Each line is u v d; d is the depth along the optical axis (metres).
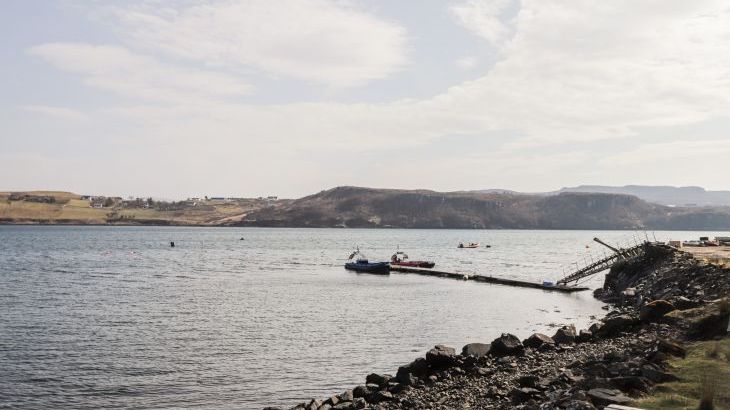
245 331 49.84
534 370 27.59
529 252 197.00
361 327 51.97
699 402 17.53
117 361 39.09
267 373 36.28
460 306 65.81
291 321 55.00
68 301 68.69
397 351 42.38
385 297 73.94
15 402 30.69
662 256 69.00
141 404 30.41
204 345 44.16
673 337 27.80
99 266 123.75
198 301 69.06
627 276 74.00
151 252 175.75
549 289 82.56
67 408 29.81
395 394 27.69
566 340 34.44
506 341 33.00
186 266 125.75
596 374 22.56
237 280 95.88
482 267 129.88
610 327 34.53
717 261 53.91
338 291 80.62
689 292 45.12
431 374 29.97
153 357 40.22
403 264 125.69
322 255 171.12
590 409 17.28
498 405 22.95
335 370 37.06
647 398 18.47
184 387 33.34
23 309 62.16
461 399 25.06
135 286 85.69
